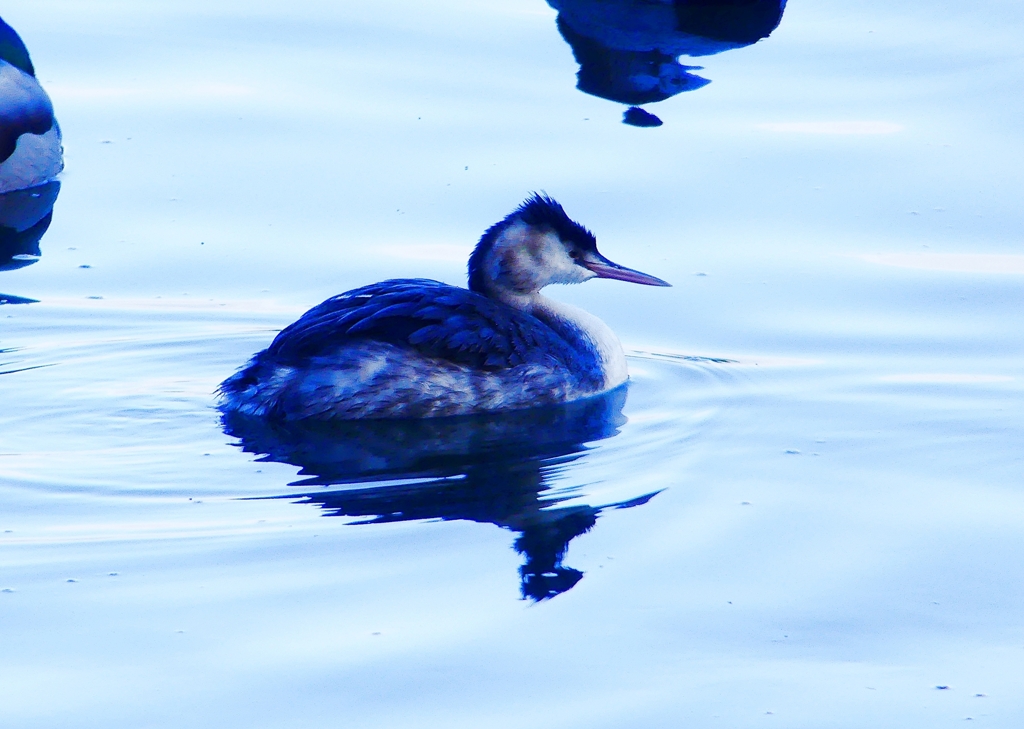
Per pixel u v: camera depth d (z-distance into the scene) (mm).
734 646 9219
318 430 12523
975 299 15359
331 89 21578
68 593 9711
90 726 8312
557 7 25141
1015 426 12531
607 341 13867
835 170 18766
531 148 19453
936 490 11406
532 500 11188
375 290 13336
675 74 22188
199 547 10352
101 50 23172
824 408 13047
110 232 17281
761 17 24719
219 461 11789
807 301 15477
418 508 11023
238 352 14156
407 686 8734
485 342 12969
